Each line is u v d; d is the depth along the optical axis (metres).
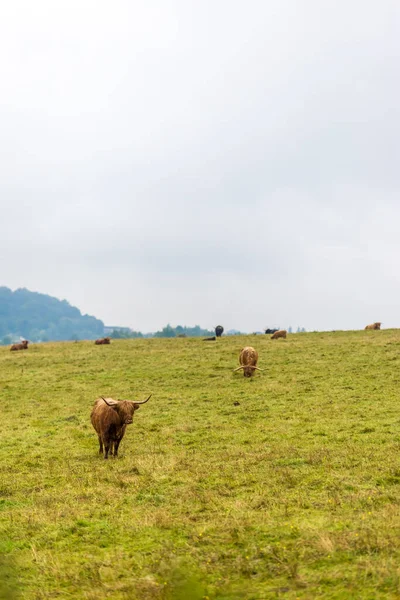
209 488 14.10
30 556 10.46
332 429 19.78
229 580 8.98
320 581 8.66
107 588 8.92
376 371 30.92
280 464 15.89
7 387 33.66
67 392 31.48
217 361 38.25
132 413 17.88
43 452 19.53
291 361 36.44
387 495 12.38
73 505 13.30
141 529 11.42
